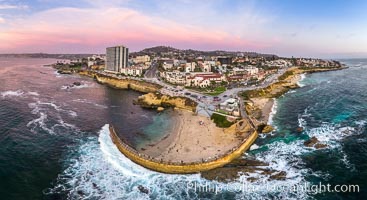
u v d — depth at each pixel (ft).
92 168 219.00
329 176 201.46
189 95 486.38
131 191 188.24
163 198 180.04
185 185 196.03
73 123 337.52
